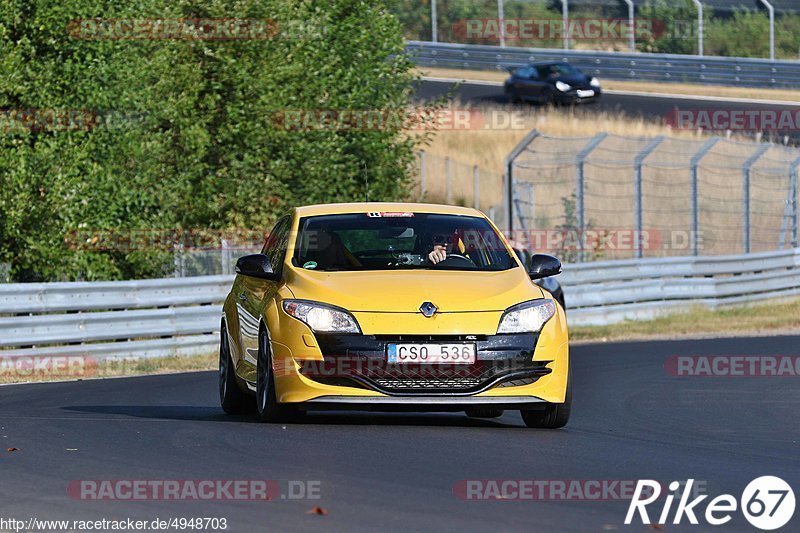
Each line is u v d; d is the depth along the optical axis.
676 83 160.62
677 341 67.25
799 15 171.38
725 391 43.94
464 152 132.50
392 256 32.28
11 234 63.59
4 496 21.19
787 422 35.38
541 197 120.44
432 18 171.75
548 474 23.83
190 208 73.31
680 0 169.00
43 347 56.41
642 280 84.50
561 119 140.25
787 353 58.75
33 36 65.62
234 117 73.81
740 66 158.50
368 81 81.75
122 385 46.88
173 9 71.69
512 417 35.75
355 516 19.61
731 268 88.00
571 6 169.00
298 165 77.31
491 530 18.78
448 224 33.66
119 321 57.94
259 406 31.17
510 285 30.88
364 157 81.56
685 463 26.02
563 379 30.19
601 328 75.94
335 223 33.31
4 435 28.89
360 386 29.00
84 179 65.75
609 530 19.11
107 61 66.94
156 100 70.06
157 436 28.44
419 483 22.47
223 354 36.19
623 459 26.27
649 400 41.00
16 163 63.59
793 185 99.12
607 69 163.25
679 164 126.12
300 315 29.42
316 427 30.05
